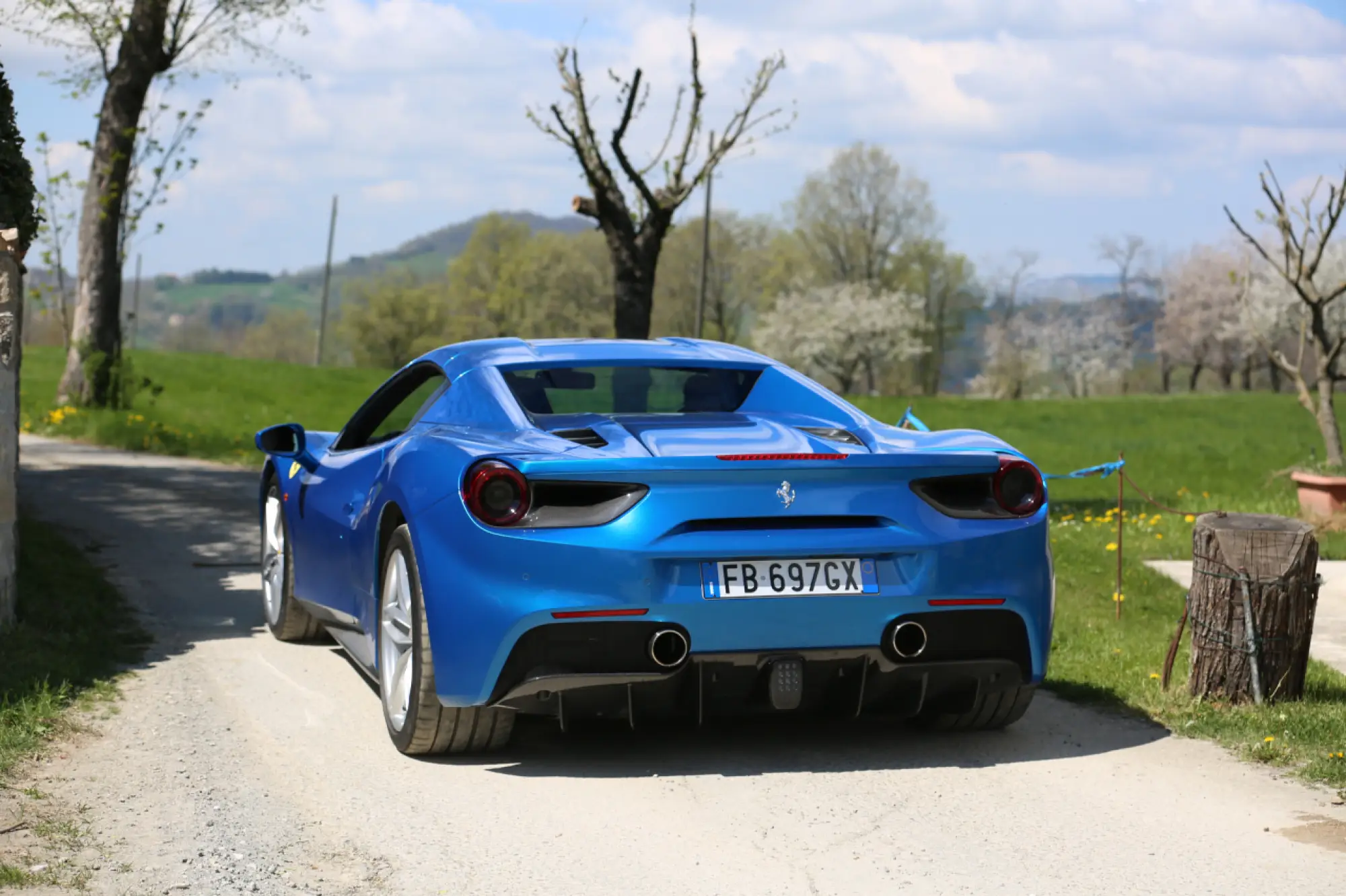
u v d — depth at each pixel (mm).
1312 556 4922
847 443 4172
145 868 3225
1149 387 104250
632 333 14828
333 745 4426
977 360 100688
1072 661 5918
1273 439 40531
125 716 4691
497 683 3850
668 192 14914
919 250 87375
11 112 5891
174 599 7125
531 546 3783
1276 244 57781
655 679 3842
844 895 3123
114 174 22188
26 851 3275
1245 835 3549
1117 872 3268
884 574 3965
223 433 21219
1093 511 13758
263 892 3102
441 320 100562
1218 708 4879
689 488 3850
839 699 4145
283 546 6051
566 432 4219
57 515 10258
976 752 4395
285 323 135125
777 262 88312
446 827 3596
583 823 3641
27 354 47469
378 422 5344
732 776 4086
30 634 5559
